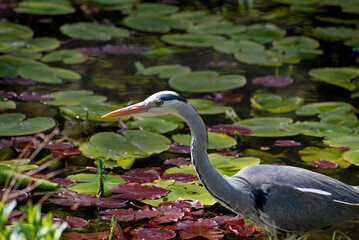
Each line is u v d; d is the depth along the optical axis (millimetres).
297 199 8031
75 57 15086
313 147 10984
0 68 13992
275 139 11492
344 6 20625
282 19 19062
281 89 13945
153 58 15844
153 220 8375
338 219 8258
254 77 14602
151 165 10266
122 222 8523
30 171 9727
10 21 17672
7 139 10922
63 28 16781
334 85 14242
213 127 11711
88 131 11539
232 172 9672
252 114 12523
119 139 10758
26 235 6207
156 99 8078
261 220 8234
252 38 17219
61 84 13867
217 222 8453
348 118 11953
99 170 8930
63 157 10406
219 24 18250
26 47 15508
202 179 8094
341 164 10164
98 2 20469
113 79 14258
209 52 16688
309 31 17922
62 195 8984
